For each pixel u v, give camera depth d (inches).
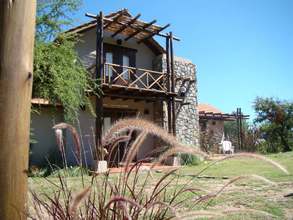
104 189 43.6
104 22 426.9
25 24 52.6
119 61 502.0
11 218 47.9
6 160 48.9
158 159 47.3
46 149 391.9
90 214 42.1
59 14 303.3
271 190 215.8
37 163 377.1
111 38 497.4
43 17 297.6
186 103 512.7
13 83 50.6
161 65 517.7
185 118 518.6
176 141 46.9
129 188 43.3
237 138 868.0
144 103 509.4
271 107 827.4
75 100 317.4
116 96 418.6
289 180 255.0
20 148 50.2
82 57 469.1
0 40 50.9
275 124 808.3
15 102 50.4
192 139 521.0
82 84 330.0
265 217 143.3
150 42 527.2
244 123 939.3
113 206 40.9
